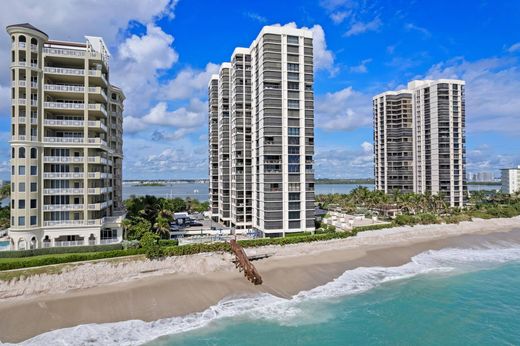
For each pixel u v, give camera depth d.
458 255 69.81
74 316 38.84
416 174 140.62
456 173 128.38
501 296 46.97
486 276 55.81
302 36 73.44
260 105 73.75
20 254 48.88
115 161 79.50
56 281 45.03
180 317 39.84
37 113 54.94
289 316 40.53
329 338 35.19
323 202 160.25
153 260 52.31
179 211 120.31
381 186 150.50
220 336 35.53
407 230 83.88
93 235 56.75
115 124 77.44
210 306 43.06
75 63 60.41
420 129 138.12
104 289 45.84
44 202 55.50
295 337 35.41
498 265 62.66
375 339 35.00
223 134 92.81
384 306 43.50
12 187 52.19
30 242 52.41
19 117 52.94
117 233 61.34
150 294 45.06
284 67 71.94
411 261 64.81
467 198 131.88
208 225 91.06
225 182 92.50
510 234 91.38
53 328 36.41
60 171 57.66
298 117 72.94
